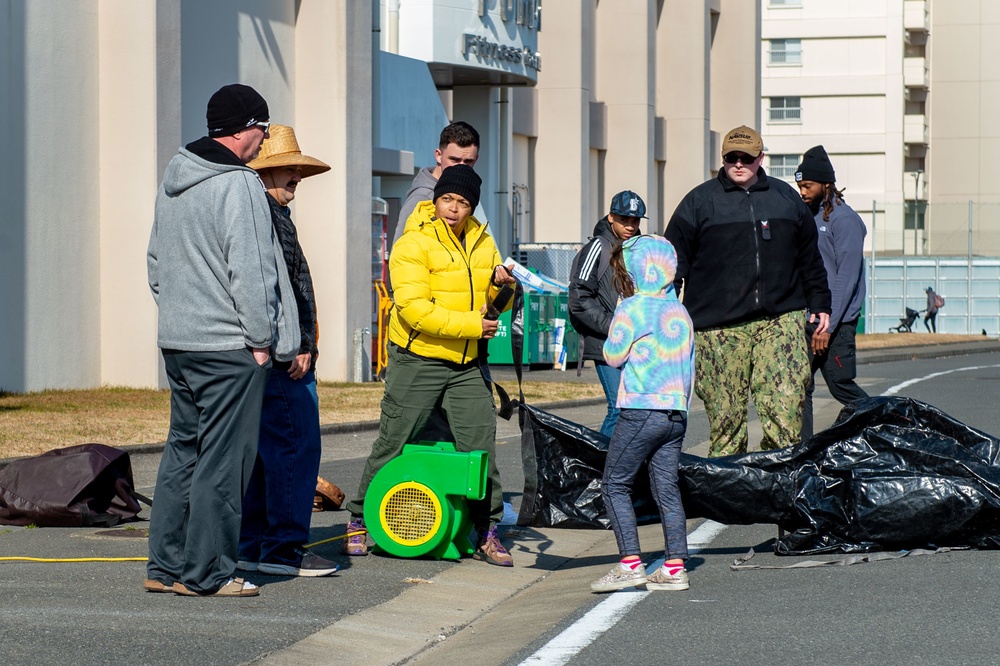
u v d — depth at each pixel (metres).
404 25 31.47
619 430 8.11
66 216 19.92
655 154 51.50
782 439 9.88
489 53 32.88
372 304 26.70
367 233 25.20
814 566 8.59
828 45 85.50
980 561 8.45
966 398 23.44
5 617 7.18
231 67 22.91
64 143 19.84
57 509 10.05
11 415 16.41
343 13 24.34
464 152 9.42
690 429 18.22
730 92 56.72
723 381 10.00
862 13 84.88
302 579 8.45
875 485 8.77
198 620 7.23
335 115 24.47
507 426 18.78
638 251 8.16
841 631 6.88
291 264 8.32
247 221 7.44
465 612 7.92
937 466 8.85
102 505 10.43
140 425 16.03
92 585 8.02
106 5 20.33
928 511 8.68
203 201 7.48
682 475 8.82
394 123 29.73
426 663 6.77
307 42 24.50
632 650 6.70
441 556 9.23
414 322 8.93
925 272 65.12
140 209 20.34
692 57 52.22
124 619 7.18
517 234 41.44
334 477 13.38
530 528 10.66
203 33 22.22
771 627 7.03
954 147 88.75
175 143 20.75
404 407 9.16
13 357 19.12
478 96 37.47
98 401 18.44
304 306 8.39
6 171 18.91
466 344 9.09
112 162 20.44
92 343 20.42
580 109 44.22
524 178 44.12
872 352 41.22
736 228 9.84
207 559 7.72
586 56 44.78
